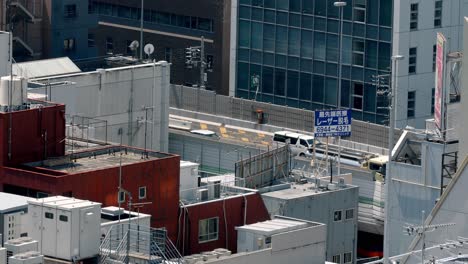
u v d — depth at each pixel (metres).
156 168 137.50
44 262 118.44
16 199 125.19
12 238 119.38
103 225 124.06
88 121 170.38
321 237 131.88
